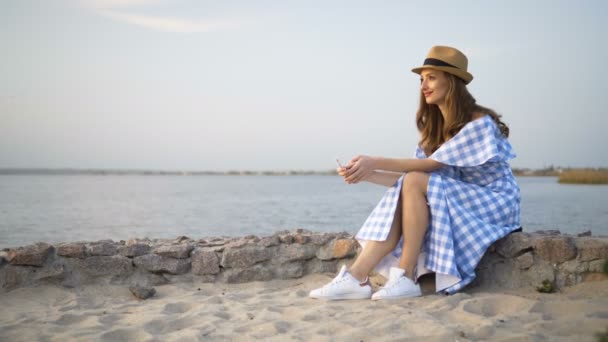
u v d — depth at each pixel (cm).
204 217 1656
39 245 346
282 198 3120
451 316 254
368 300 297
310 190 4988
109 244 366
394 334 229
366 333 230
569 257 307
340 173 310
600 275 302
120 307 298
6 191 4191
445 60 311
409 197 299
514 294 302
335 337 228
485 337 220
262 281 362
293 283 360
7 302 309
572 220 1262
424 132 338
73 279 344
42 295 326
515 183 328
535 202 2062
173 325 259
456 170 323
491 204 309
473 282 326
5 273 329
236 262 363
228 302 301
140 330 247
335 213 1788
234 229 1289
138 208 2133
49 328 252
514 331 224
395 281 296
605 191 3341
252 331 245
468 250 298
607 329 140
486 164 314
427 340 218
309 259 375
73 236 1150
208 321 261
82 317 273
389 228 300
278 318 264
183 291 342
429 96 321
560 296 291
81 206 2248
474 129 305
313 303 294
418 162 310
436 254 299
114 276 351
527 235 324
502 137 321
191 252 367
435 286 316
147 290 325
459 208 301
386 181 317
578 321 226
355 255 369
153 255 359
